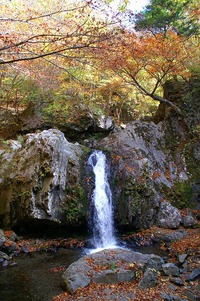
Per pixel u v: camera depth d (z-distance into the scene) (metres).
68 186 9.82
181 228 10.36
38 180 9.25
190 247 8.48
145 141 12.53
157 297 5.48
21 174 9.53
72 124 13.84
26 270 7.17
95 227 10.05
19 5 8.61
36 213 8.93
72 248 8.95
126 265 6.57
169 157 12.80
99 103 16.62
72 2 6.73
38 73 11.22
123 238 9.95
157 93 18.19
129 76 12.98
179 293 5.73
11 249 8.22
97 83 14.34
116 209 10.32
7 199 9.52
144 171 11.09
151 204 10.63
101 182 10.77
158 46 10.90
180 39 11.72
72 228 9.79
